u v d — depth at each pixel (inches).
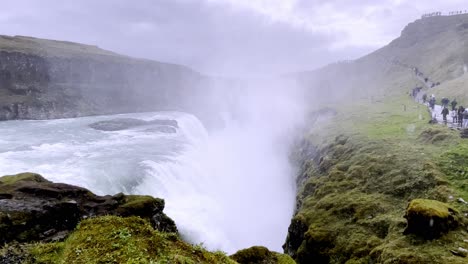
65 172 1353.3
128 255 263.9
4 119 3029.0
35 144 1919.3
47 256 307.7
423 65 4579.2
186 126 3346.5
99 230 300.4
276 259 579.8
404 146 1349.7
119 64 4660.4
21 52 3560.5
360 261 818.2
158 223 902.4
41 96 3511.3
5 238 584.1
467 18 5590.6
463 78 2726.4
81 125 2802.7
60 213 698.8
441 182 972.6
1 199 697.0
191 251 305.6
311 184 1505.9
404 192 1028.5
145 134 2556.6
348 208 1062.4
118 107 4222.4
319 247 970.1
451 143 1253.7
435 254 672.4
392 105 2731.3
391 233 839.7
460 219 772.0
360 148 1502.2
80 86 4067.4
